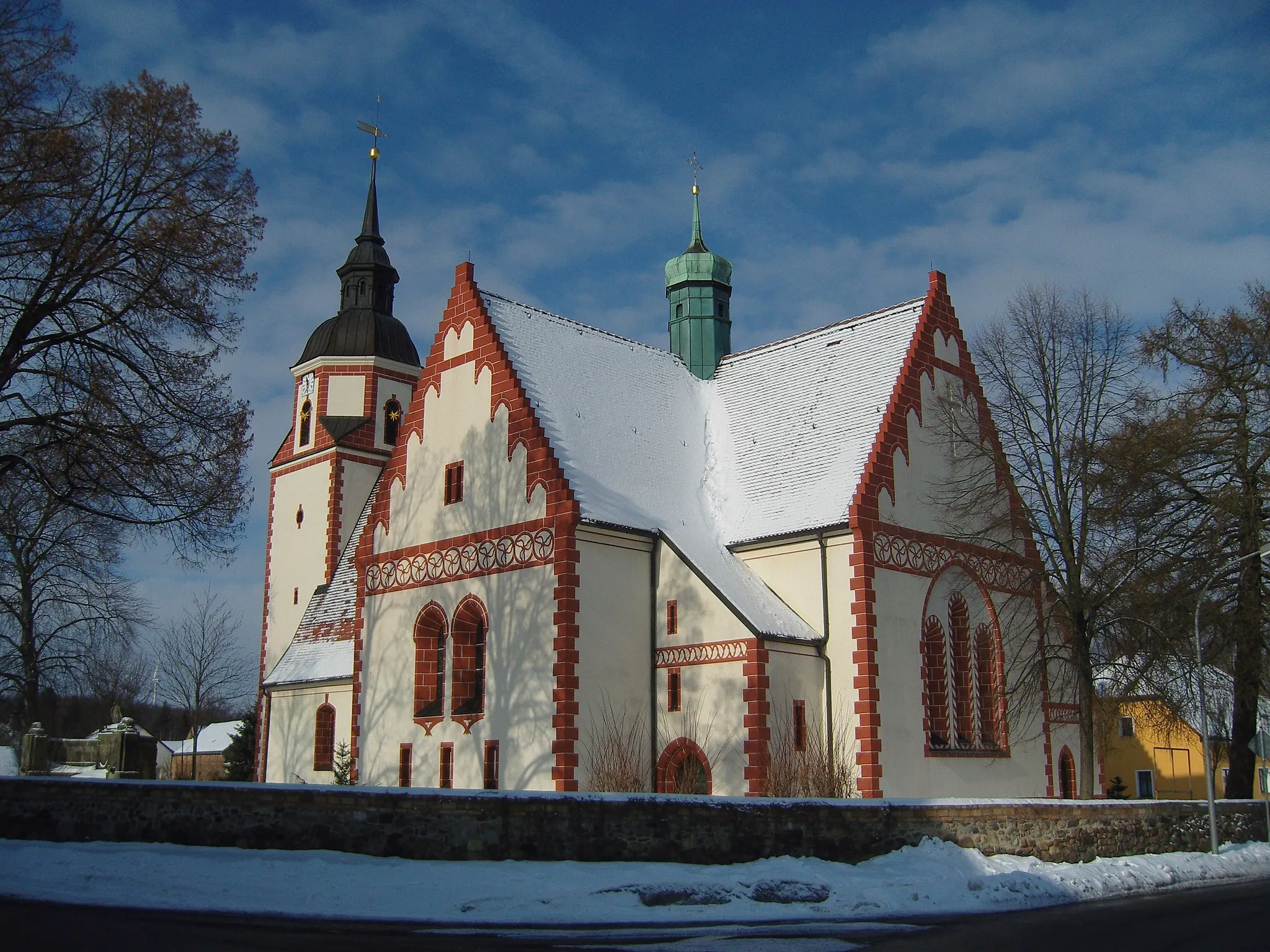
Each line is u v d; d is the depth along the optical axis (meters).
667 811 23.08
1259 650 39.31
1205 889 25.97
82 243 30.47
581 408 41.75
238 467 33.97
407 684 40.88
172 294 32.72
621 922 18.92
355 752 42.34
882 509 38.62
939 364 42.78
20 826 25.80
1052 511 40.84
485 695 37.97
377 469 61.00
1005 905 21.73
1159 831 30.92
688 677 37.03
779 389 45.94
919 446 40.91
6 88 29.38
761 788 34.41
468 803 22.88
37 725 46.25
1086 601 40.19
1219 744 49.12
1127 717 61.81
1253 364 40.81
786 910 20.28
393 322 63.62
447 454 41.25
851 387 43.00
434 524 41.12
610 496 38.91
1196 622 33.41
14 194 29.22
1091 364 41.59
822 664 37.75
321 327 63.25
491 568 38.59
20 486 34.25
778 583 39.53
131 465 32.19
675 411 46.22
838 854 24.12
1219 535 39.22
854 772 36.28
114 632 44.75
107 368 32.09
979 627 41.84
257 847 23.78
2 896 19.80
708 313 51.84
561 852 22.59
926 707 38.72
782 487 41.69
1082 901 22.97
